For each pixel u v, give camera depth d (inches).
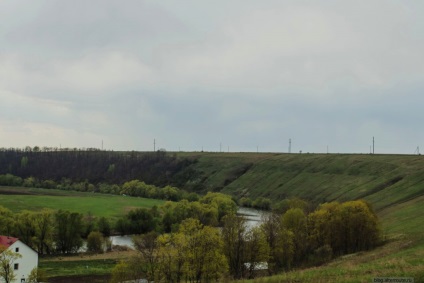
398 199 6161.4
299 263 3157.0
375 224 3454.7
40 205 7244.1
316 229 3563.0
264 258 2920.8
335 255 3385.8
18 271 3240.7
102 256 4389.8
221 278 2554.1
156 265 2596.0
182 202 6515.8
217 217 6269.7
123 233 5792.3
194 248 2603.3
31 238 4658.0
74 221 4874.5
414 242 2755.9
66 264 3934.5
